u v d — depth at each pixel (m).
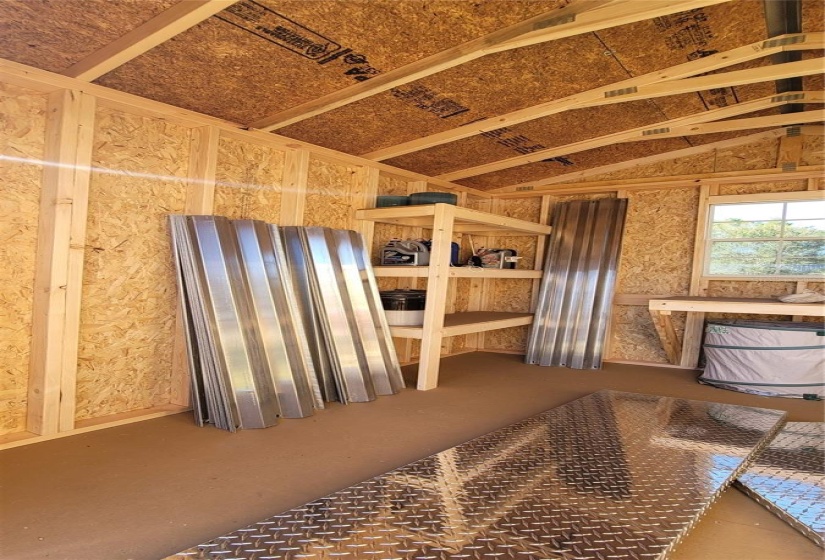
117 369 3.20
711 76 3.58
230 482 2.35
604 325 5.70
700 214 5.70
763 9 2.98
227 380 3.11
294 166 4.12
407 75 3.10
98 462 2.50
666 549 1.73
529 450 2.67
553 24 2.73
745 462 2.62
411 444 2.94
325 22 2.63
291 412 3.37
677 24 3.06
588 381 4.95
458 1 2.56
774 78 3.50
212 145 3.46
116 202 3.14
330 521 1.87
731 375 4.80
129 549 1.78
